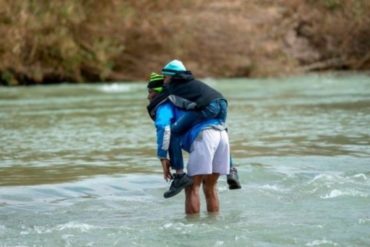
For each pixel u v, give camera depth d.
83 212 14.57
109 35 55.75
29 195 16.14
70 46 53.56
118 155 21.31
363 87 44.12
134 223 13.57
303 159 19.66
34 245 12.07
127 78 55.94
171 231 12.75
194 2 59.19
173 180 13.84
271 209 14.36
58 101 39.28
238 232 12.59
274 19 61.62
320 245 11.69
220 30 58.81
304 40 61.94
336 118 28.84
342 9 62.62
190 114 13.77
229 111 32.62
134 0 57.28
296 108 33.00
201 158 13.77
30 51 53.12
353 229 12.60
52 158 20.98
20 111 34.22
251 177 17.47
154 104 13.95
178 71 13.91
